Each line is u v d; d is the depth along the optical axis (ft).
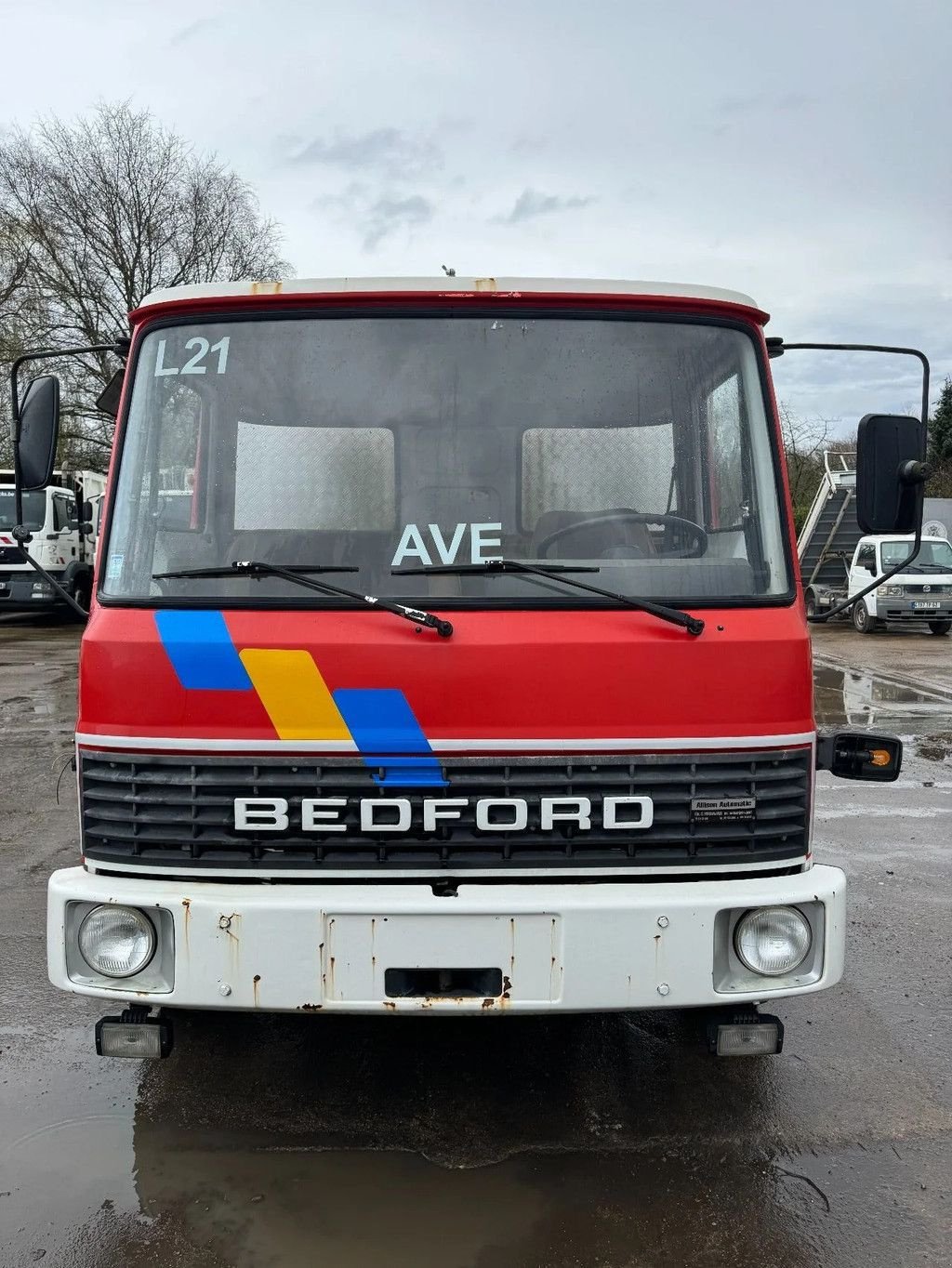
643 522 9.87
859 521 10.44
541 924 8.72
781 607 9.66
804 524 71.46
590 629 9.17
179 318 10.18
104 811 9.21
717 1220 9.07
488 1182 9.56
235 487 9.87
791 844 9.37
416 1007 8.71
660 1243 8.77
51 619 73.20
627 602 9.22
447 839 9.01
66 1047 12.12
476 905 8.66
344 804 8.96
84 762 9.28
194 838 9.07
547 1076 11.55
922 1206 9.32
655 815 9.09
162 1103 10.90
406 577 9.52
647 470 10.00
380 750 8.98
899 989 13.89
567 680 9.02
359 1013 8.77
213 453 9.93
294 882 9.07
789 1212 9.20
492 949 8.71
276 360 10.02
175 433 10.02
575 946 8.73
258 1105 10.88
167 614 9.33
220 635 9.09
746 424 10.21
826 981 9.09
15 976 14.06
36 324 95.61
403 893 8.77
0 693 38.58
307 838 9.05
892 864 19.42
